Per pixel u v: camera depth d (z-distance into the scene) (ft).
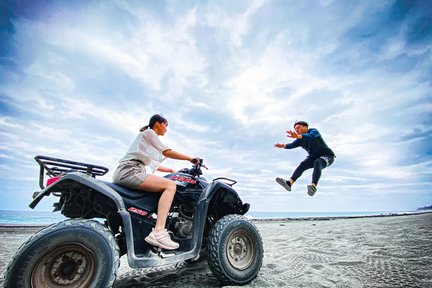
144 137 8.47
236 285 8.06
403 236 19.60
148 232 7.82
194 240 8.14
